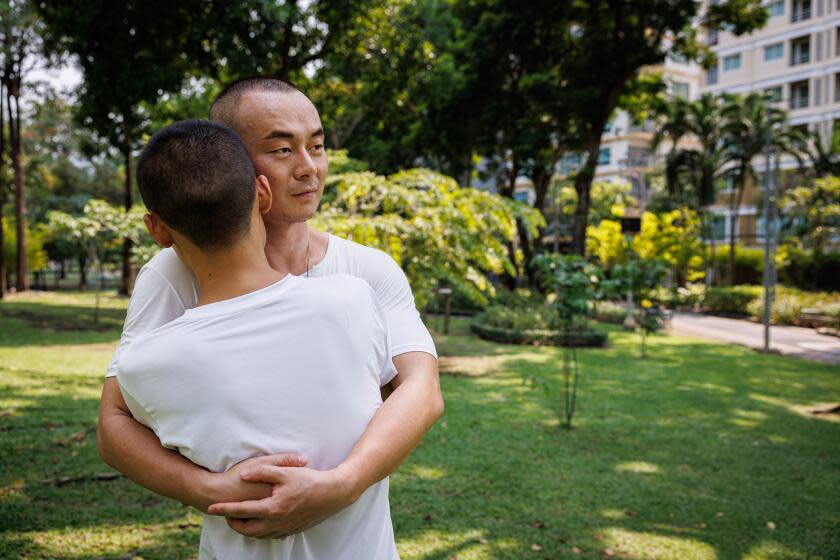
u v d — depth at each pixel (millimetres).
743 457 5246
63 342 10688
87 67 10969
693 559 3322
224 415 1047
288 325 1085
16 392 6633
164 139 1120
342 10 11844
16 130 22312
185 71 12008
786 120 26953
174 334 1080
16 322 13391
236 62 10469
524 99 18469
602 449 5379
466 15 18531
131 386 1088
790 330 17188
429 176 7621
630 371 9539
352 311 1151
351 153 21844
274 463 1026
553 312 13023
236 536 1121
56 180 34031
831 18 35844
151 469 1081
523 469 4750
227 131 1157
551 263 6148
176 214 1095
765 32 38656
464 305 18906
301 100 1362
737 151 27109
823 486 4547
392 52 14461
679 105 27750
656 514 3938
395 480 4414
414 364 1309
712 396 7797
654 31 17609
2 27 20656
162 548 3178
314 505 1011
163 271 1253
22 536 3242
